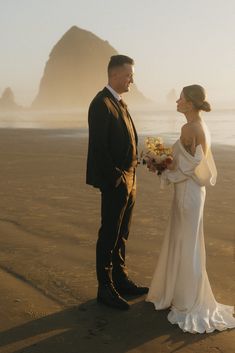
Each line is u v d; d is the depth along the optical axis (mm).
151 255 5793
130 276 5156
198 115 4266
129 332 3939
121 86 4422
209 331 3932
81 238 6504
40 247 6129
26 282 4969
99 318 4191
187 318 4066
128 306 4387
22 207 8477
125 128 4422
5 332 3916
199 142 4180
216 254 5766
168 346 3705
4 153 17125
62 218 7629
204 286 4230
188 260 4184
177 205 4250
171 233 4332
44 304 4445
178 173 4203
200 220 4234
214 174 4371
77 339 3816
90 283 4938
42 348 3672
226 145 20000
